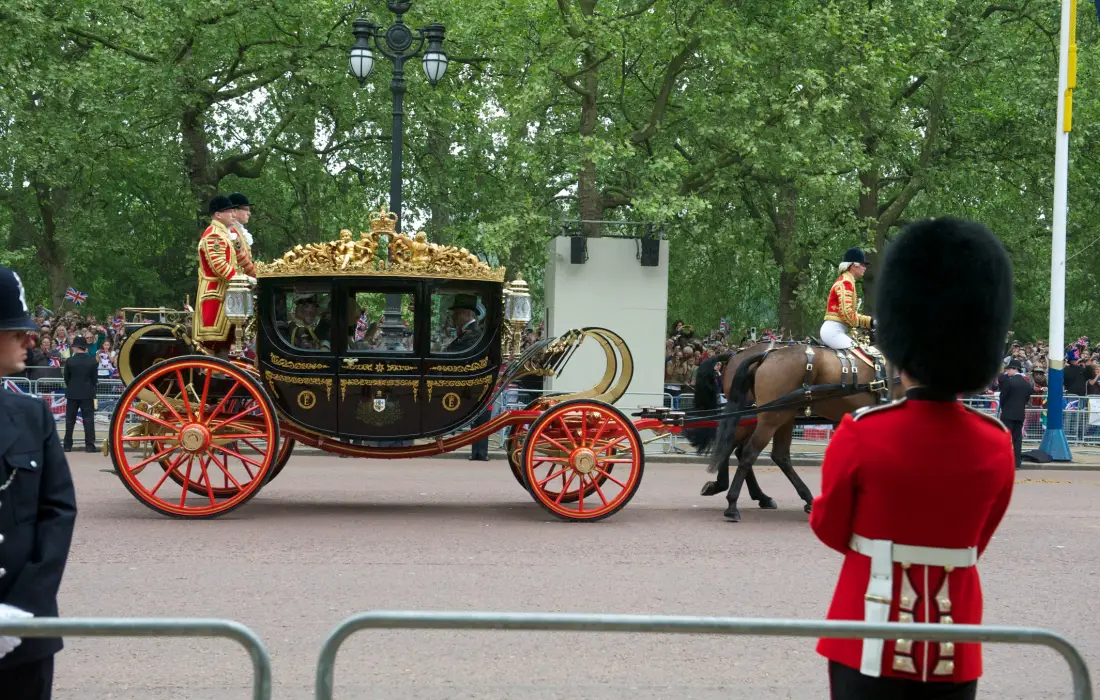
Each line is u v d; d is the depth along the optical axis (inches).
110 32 939.3
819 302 1032.2
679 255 1213.1
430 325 416.5
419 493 502.9
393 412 415.5
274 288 413.7
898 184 1228.5
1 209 1487.5
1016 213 1224.2
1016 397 724.7
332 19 973.8
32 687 139.1
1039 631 129.6
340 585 307.6
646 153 971.3
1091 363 920.3
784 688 229.8
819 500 142.5
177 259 1612.9
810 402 438.0
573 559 350.6
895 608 135.1
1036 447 807.7
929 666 132.2
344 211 1174.3
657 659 250.1
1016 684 237.8
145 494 406.6
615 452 443.2
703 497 517.7
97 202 1317.7
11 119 941.2
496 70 941.8
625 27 800.9
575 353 767.1
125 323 459.5
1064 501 533.3
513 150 822.5
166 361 406.6
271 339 413.4
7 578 137.9
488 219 944.9
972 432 137.3
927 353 138.9
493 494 505.4
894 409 139.9
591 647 258.2
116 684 224.2
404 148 1029.2
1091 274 1521.9
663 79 956.6
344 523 407.2
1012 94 1051.3
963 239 140.9
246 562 334.6
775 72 864.3
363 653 248.5
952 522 135.1
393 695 218.5
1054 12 1085.8
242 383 407.8
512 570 331.6
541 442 444.1
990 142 1103.6
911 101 1107.3
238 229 439.5
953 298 138.4
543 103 832.3
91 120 944.3
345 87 975.6
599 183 923.4
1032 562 368.2
